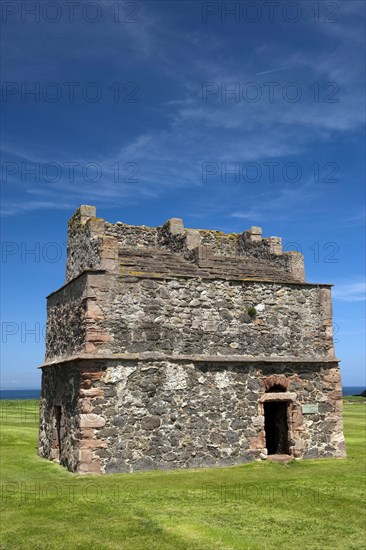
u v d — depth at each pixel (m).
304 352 18.83
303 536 9.73
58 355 18.89
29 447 21.55
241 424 17.31
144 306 16.77
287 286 19.05
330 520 10.77
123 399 15.92
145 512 11.02
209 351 17.38
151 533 9.68
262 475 15.16
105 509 11.25
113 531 9.80
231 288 18.14
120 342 16.23
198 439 16.62
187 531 9.80
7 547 9.02
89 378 15.66
